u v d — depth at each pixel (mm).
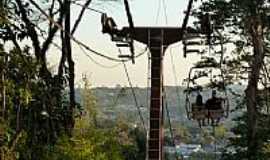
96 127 27578
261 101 37938
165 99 23125
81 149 24328
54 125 20812
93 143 25844
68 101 21922
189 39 22641
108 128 29672
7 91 15445
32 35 19594
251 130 37344
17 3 18000
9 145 16000
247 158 37250
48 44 21734
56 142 21250
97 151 25844
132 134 38125
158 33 22531
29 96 16281
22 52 16672
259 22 36000
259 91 37594
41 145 19047
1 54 15242
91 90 28906
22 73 16203
